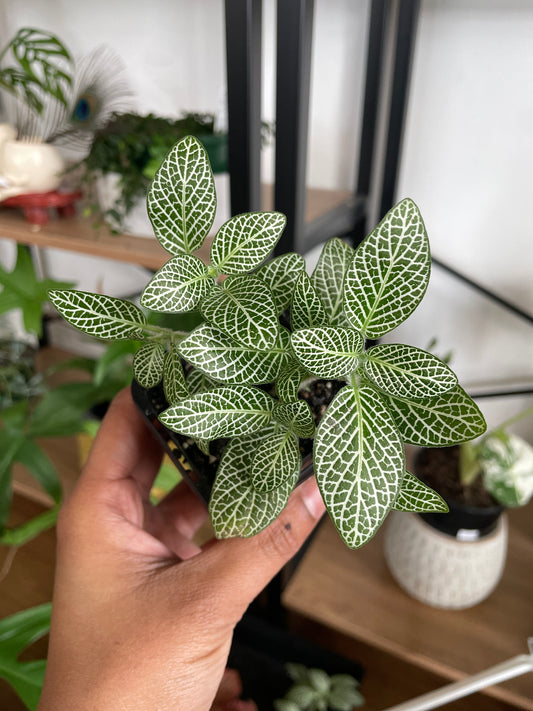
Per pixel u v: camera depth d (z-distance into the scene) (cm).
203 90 60
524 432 62
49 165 52
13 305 51
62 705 25
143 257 46
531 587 53
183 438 24
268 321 18
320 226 47
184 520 39
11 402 71
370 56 48
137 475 34
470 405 18
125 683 24
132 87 63
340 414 18
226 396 19
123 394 32
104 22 61
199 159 18
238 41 33
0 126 55
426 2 46
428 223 56
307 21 33
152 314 35
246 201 38
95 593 26
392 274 17
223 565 25
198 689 26
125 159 48
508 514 61
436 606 51
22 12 65
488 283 55
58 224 55
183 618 24
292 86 34
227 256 20
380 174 56
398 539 50
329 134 56
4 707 55
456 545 46
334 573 54
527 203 50
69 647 26
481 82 47
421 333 62
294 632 60
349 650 58
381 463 17
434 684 55
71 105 60
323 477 17
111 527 28
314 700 51
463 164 51
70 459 71
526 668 35
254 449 21
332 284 22
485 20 45
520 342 57
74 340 89
